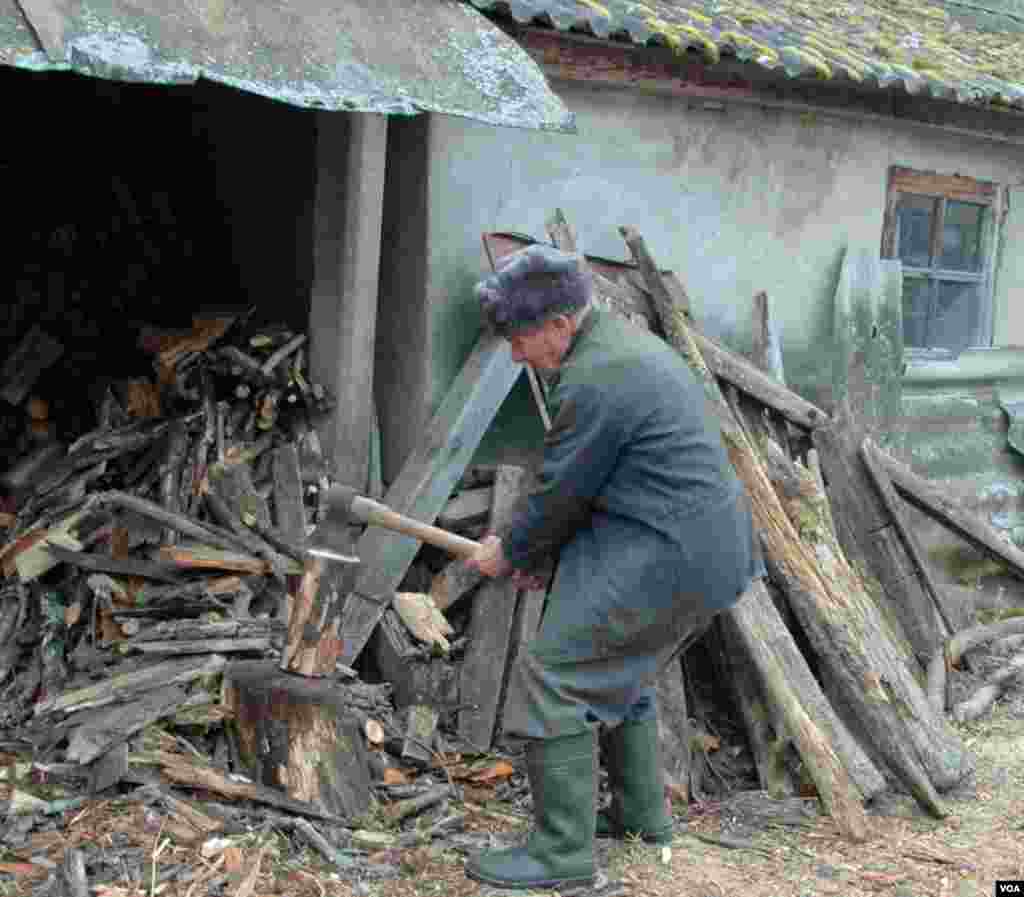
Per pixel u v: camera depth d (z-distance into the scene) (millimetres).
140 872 3312
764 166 6094
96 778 3641
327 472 4918
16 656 4250
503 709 4496
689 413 3375
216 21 3912
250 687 3803
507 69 4469
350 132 4738
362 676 4625
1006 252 7551
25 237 6336
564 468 3320
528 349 3469
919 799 4285
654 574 3338
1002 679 5609
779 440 5625
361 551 4652
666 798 4207
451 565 4789
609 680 3436
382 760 4102
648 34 5031
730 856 3834
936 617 5785
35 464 5121
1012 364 7648
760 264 6156
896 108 6477
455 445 4812
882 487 5684
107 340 5871
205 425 4859
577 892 3492
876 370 6547
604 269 5336
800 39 5934
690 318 5543
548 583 3775
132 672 4004
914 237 7043
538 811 3514
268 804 3680
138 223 6500
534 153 5258
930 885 3705
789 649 4508
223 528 4559
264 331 5164
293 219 5488
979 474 7445
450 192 5023
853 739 4375
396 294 5145
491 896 3430
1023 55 7879
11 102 6590
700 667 4902
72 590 4332
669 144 5711
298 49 4016
